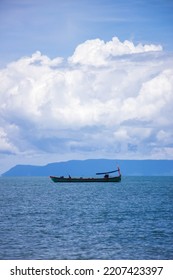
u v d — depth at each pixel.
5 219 77.38
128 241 54.59
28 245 51.84
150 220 75.56
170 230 63.44
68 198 135.00
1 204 111.00
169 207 101.31
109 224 70.25
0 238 56.31
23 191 182.88
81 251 49.00
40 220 75.94
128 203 114.00
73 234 59.78
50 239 55.75
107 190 188.88
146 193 163.50
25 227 66.69
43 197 140.12
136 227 66.69
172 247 51.16
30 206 105.31
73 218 79.00
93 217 80.50
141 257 46.62
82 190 188.88
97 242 53.84
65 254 47.62
